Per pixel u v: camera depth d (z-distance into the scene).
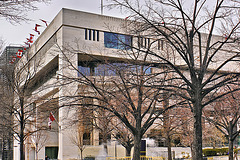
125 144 32.28
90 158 48.16
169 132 32.44
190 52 17.64
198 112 16.53
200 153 16.19
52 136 60.91
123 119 19.44
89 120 28.64
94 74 31.67
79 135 43.62
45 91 48.06
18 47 41.50
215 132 43.25
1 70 31.66
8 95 31.48
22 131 28.69
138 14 18.00
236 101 24.42
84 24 48.28
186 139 35.12
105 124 29.33
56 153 61.94
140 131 20.09
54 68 49.12
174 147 55.97
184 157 50.09
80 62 46.25
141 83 19.52
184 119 30.38
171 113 30.67
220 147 60.19
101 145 50.34
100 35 48.47
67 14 47.69
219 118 28.36
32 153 64.19
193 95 17.44
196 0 17.83
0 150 59.16
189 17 18.70
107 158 43.00
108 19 49.06
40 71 46.47
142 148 37.69
